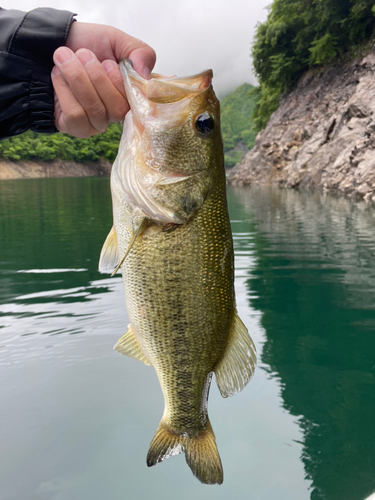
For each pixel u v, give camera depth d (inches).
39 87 12.3
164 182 12.9
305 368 25.3
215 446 14.4
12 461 17.9
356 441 19.0
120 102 11.9
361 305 34.9
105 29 12.6
